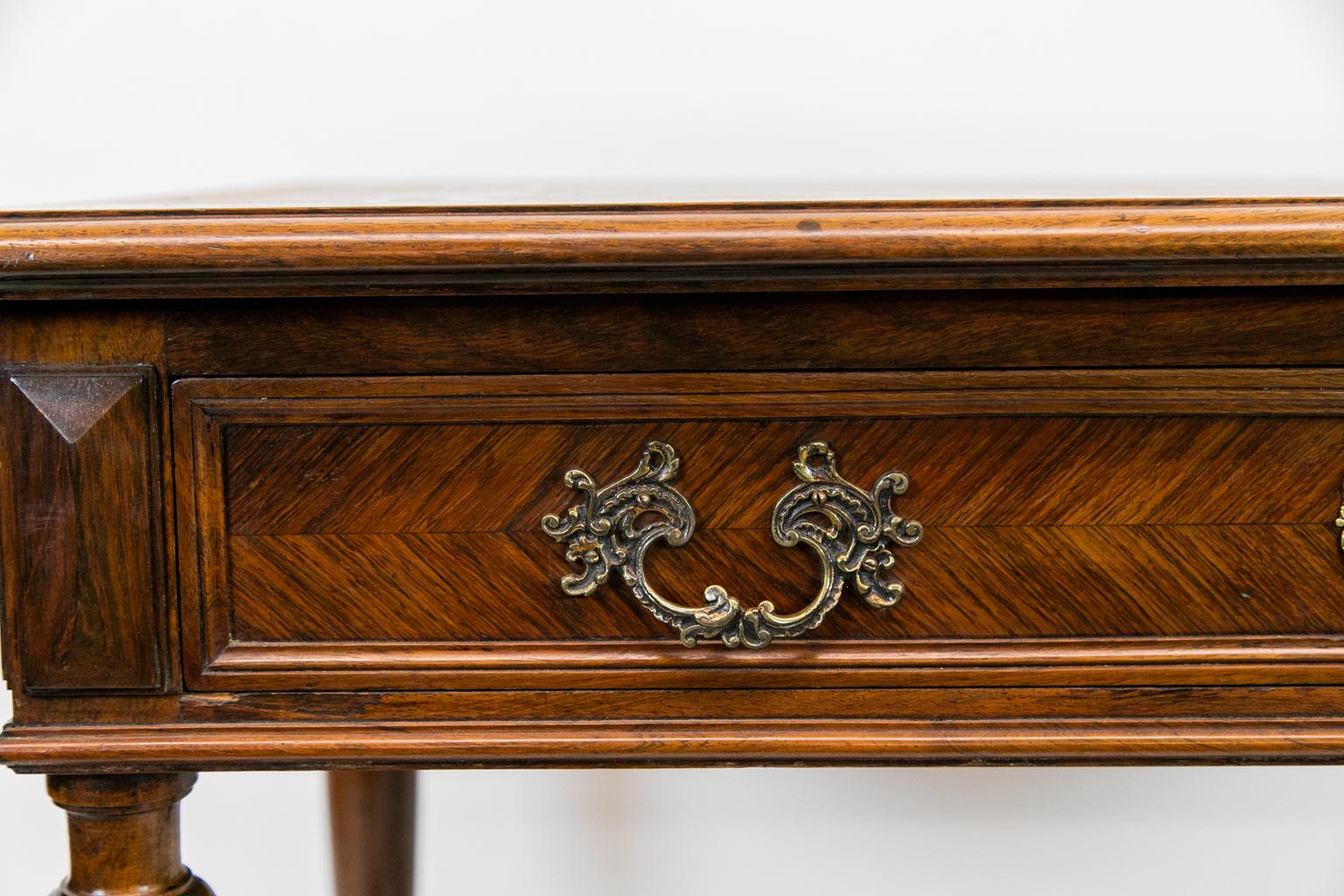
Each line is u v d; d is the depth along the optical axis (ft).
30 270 3.28
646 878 5.67
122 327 3.38
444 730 3.45
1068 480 3.43
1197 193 3.55
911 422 3.42
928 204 3.31
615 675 3.46
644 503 3.42
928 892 5.67
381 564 3.44
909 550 3.44
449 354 3.39
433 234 3.28
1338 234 3.27
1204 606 3.44
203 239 3.28
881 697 3.46
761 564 3.45
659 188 3.71
